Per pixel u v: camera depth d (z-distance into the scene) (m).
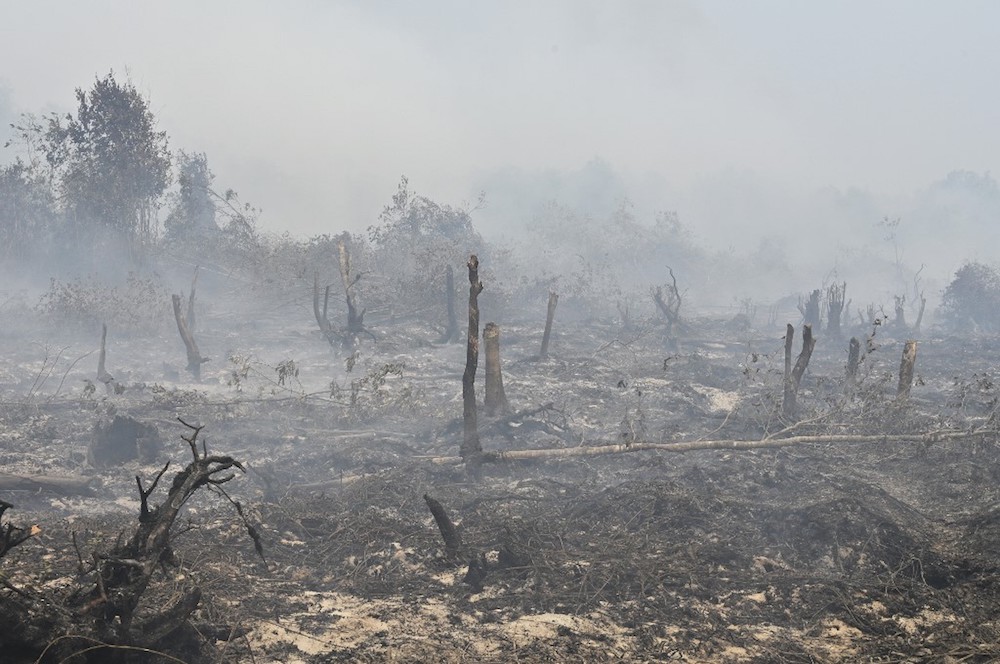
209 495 12.40
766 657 7.62
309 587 8.99
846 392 18.00
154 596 7.92
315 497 11.95
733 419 17.03
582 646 7.65
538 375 23.20
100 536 9.52
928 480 13.32
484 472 13.77
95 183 35.75
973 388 23.02
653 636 7.88
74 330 27.64
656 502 11.14
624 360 27.14
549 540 10.25
